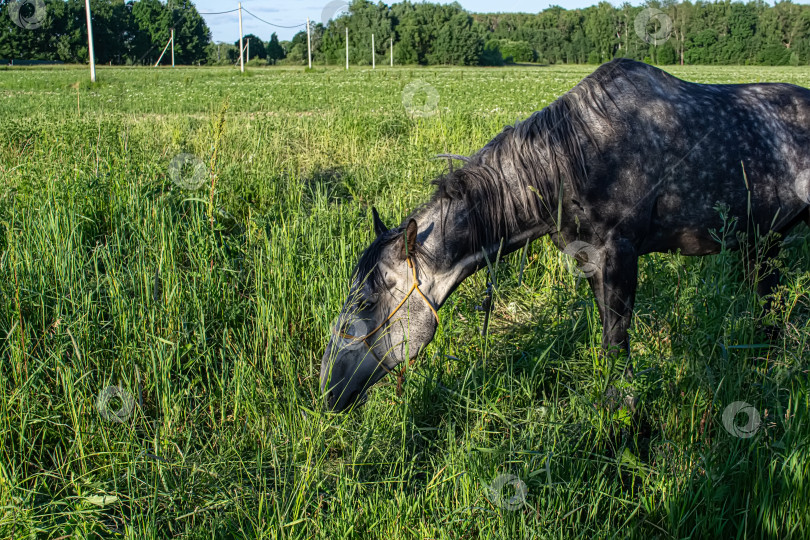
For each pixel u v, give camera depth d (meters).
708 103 3.70
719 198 3.69
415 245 3.11
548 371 4.09
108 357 4.06
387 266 3.12
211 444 3.58
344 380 3.18
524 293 5.30
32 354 3.96
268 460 3.41
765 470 2.83
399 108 16.03
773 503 2.66
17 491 3.03
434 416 3.80
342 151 10.47
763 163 3.76
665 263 4.64
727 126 3.68
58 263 4.57
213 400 3.82
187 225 5.66
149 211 5.62
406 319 3.17
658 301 3.96
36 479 3.21
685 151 3.57
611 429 3.37
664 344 3.71
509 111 14.90
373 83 30.73
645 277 4.79
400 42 73.75
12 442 3.29
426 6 76.81
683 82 3.82
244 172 7.62
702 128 3.62
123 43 64.88
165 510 3.01
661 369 3.53
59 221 5.32
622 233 3.51
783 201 3.89
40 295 4.13
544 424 3.26
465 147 9.05
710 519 2.71
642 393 3.51
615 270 3.53
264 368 4.11
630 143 3.45
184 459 3.19
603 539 2.73
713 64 60.81
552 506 2.84
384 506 2.87
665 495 2.85
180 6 68.25
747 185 3.51
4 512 2.81
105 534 2.96
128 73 41.69
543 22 89.12
